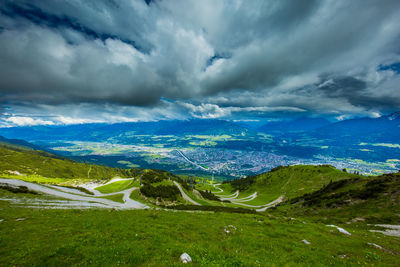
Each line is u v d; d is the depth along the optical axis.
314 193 114.31
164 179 149.75
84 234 20.20
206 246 19.38
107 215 31.92
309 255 19.27
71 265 14.12
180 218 31.91
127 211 38.47
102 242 18.27
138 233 21.64
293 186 179.25
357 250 21.98
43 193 62.44
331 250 21.50
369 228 42.53
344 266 17.36
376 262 18.97
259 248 20.70
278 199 162.62
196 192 156.88
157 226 25.44
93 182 177.88
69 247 16.64
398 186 63.00
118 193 106.56
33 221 26.28
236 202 168.00
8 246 17.06
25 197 51.03
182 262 14.85
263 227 29.17
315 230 28.75
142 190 111.75
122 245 17.48
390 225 43.28
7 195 49.28
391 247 24.77
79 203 55.81
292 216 75.88
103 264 14.21
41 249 16.22
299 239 24.61
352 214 57.78
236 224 29.98
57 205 46.91
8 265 13.78
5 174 195.38
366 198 65.44
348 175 155.25
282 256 18.84
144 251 16.58
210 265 14.34
